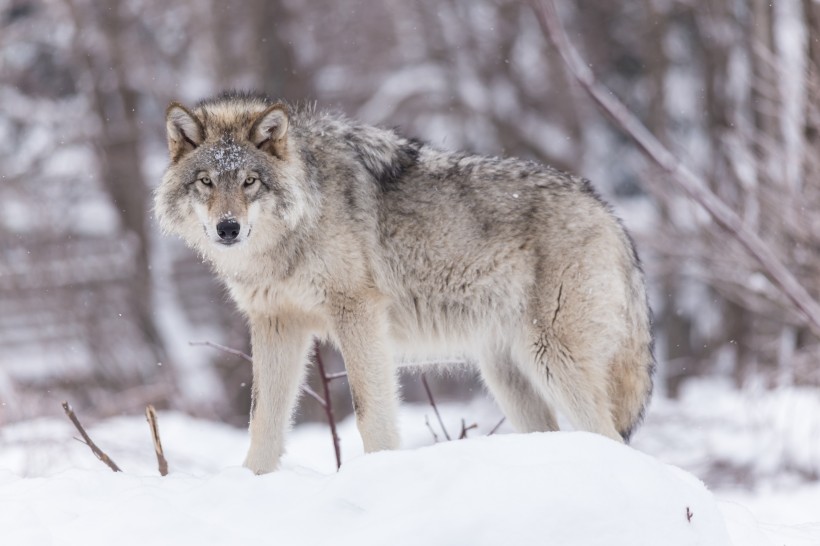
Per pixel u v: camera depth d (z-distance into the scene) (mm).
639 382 12367
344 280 11430
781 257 21438
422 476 7523
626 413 12320
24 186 37844
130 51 40781
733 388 29328
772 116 22984
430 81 44750
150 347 37062
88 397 34719
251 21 38781
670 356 37719
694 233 25938
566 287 11781
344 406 34438
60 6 40312
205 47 42906
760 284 23391
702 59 40750
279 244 11195
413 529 6969
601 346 11883
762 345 25734
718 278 25406
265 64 38406
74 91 43469
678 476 8227
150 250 39625
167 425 22672
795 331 25656
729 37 35062
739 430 22078
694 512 7660
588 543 7051
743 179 22344
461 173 12031
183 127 11266
